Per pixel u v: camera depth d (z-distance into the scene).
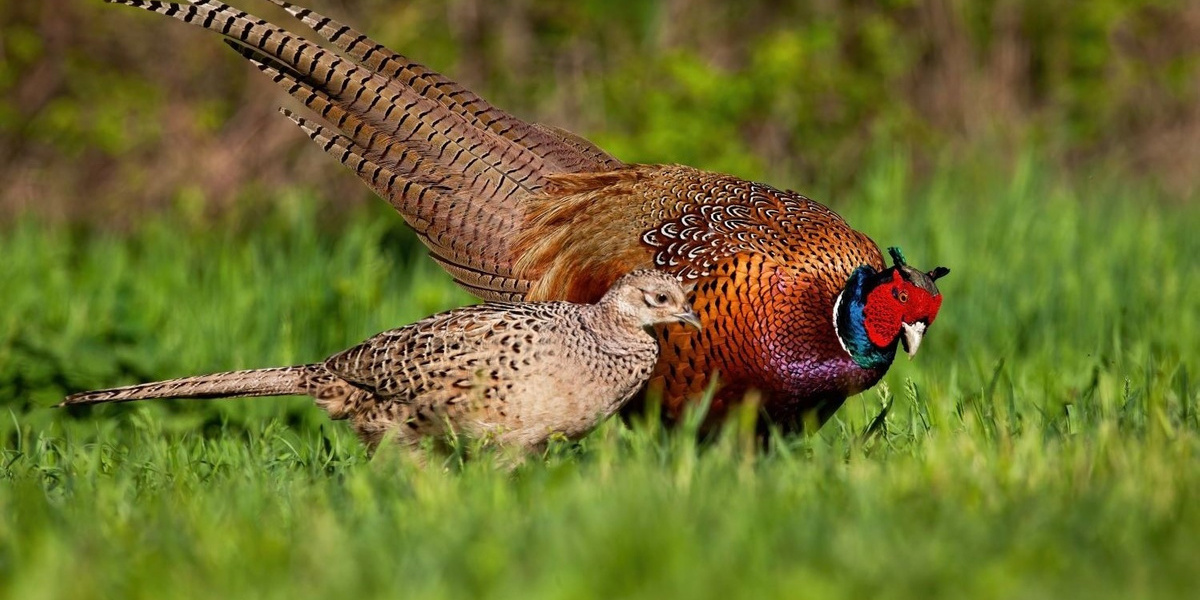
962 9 29.80
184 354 16.97
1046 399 13.96
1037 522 8.97
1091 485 10.00
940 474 10.27
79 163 28.62
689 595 7.73
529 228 13.91
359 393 12.07
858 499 9.55
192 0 13.94
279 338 17.53
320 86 14.22
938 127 29.59
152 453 12.52
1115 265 19.48
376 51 14.40
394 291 20.03
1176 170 30.17
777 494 9.70
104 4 28.83
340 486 10.78
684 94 27.64
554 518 9.09
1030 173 24.09
